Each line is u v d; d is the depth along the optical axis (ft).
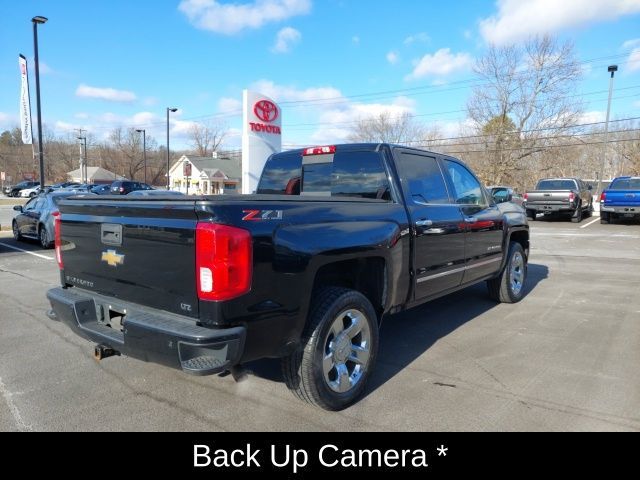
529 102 137.39
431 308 20.16
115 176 278.26
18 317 18.67
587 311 19.52
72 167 318.86
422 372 13.15
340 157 14.78
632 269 29.73
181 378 12.76
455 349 15.01
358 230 11.21
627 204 60.29
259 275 8.93
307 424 10.40
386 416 10.71
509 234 19.83
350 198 11.81
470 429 10.14
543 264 31.76
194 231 8.62
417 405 11.20
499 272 19.84
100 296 10.94
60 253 12.21
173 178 215.72
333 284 11.76
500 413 10.78
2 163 310.24
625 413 10.73
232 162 222.69
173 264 9.07
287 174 16.38
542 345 15.31
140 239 9.70
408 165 14.30
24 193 169.27
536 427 10.18
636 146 172.65
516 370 13.25
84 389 12.10
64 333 16.66
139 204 9.59
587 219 71.61
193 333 8.34
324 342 10.32
